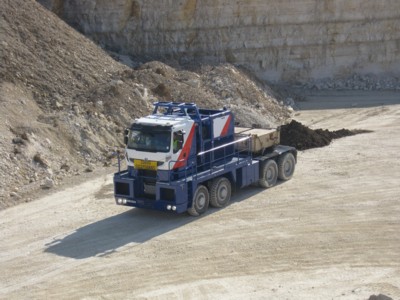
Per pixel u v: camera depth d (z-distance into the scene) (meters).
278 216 22.50
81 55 33.53
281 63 44.19
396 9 45.25
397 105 40.06
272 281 18.02
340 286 17.67
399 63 45.59
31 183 25.12
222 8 42.62
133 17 41.88
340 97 42.53
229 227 21.62
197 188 22.28
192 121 22.19
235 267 18.86
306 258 19.33
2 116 27.50
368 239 20.58
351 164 28.16
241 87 37.34
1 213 22.94
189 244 20.41
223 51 43.03
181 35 42.41
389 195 24.38
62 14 41.34
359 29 45.00
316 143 30.97
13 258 19.66
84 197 24.38
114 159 28.06
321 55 44.78
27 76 30.69
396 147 30.58
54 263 19.30
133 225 21.91
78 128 28.48
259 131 25.69
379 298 16.06
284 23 43.78
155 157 21.66
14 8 33.09
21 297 17.45
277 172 25.70
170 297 17.28
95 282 18.16
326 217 22.34
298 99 41.81
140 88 32.16
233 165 23.53
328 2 44.19
